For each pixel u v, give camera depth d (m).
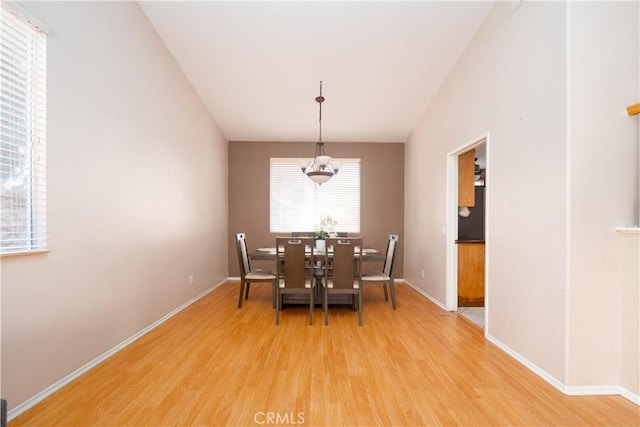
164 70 3.60
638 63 2.14
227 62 3.92
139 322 3.10
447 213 4.08
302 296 4.19
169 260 3.72
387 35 3.48
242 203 6.10
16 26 1.88
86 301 2.40
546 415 1.87
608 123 2.12
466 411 1.91
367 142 6.15
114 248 2.72
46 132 2.03
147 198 3.24
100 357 2.54
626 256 2.08
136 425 1.76
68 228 2.22
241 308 4.14
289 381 2.25
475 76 3.37
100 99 2.54
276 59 3.88
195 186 4.50
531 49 2.48
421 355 2.70
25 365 1.90
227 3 3.11
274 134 5.85
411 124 5.46
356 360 2.59
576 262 2.10
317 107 4.94
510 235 2.75
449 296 4.06
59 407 1.91
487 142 3.12
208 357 2.63
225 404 1.96
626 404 1.99
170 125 3.74
